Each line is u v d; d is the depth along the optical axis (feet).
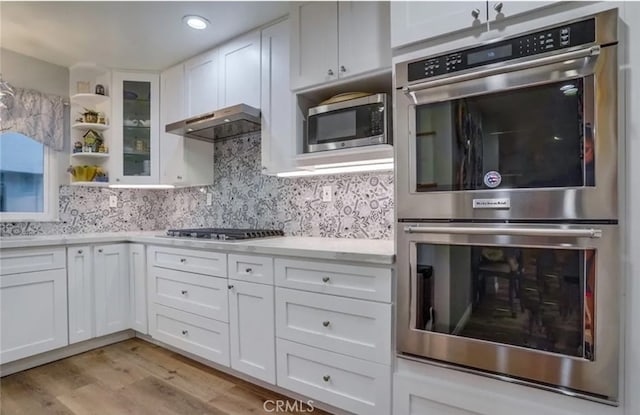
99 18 7.17
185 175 9.27
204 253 7.25
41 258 7.54
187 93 9.10
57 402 6.15
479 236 4.13
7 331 7.05
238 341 6.68
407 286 4.69
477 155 4.22
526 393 4.05
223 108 8.11
